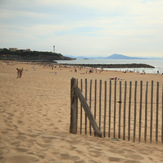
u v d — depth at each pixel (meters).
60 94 14.20
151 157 4.10
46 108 9.40
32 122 6.82
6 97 11.72
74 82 5.76
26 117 7.43
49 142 4.28
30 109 8.93
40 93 14.25
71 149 3.96
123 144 5.09
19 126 6.06
